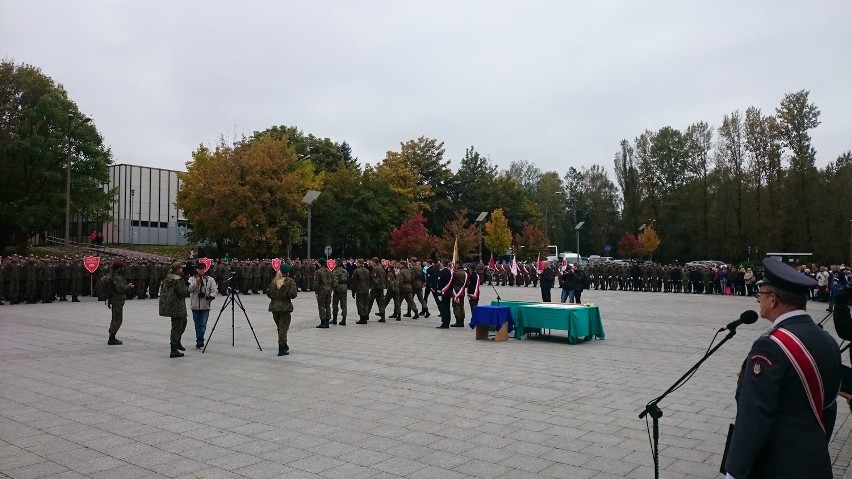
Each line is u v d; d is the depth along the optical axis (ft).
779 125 175.22
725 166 198.29
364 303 64.64
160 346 47.09
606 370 38.29
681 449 22.52
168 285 41.75
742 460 10.46
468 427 25.14
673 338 54.39
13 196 150.10
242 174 156.97
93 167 157.48
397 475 19.53
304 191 174.29
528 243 231.91
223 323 63.26
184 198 176.96
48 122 150.51
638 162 245.86
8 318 66.13
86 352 43.91
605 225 291.17
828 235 162.30
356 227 183.73
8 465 20.34
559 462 20.93
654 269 135.44
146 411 27.43
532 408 28.43
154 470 19.90
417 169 228.02
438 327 62.08
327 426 25.14
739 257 195.31
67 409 27.73
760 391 10.52
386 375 36.06
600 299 108.58
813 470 10.24
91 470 19.89
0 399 29.60
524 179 364.99
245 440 23.17
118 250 182.09
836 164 171.73
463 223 200.95
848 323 19.40
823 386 10.55
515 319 53.26
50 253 160.25
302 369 37.88
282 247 177.58
